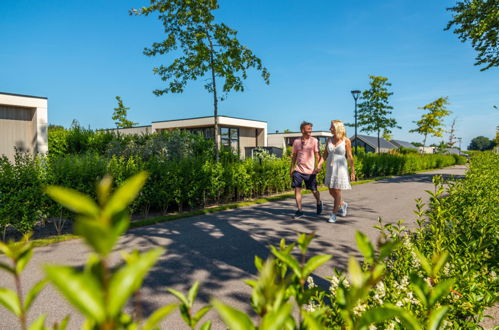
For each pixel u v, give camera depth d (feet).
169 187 21.94
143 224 19.10
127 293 0.99
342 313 1.87
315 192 21.84
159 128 99.30
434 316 2.34
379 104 81.25
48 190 0.92
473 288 6.90
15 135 35.14
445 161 110.01
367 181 48.34
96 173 18.35
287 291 2.38
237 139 97.60
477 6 46.93
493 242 9.13
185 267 12.23
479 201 13.02
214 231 17.71
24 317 1.71
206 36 32.42
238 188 28.32
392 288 5.96
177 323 8.23
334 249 14.38
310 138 21.03
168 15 31.48
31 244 1.79
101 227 0.79
